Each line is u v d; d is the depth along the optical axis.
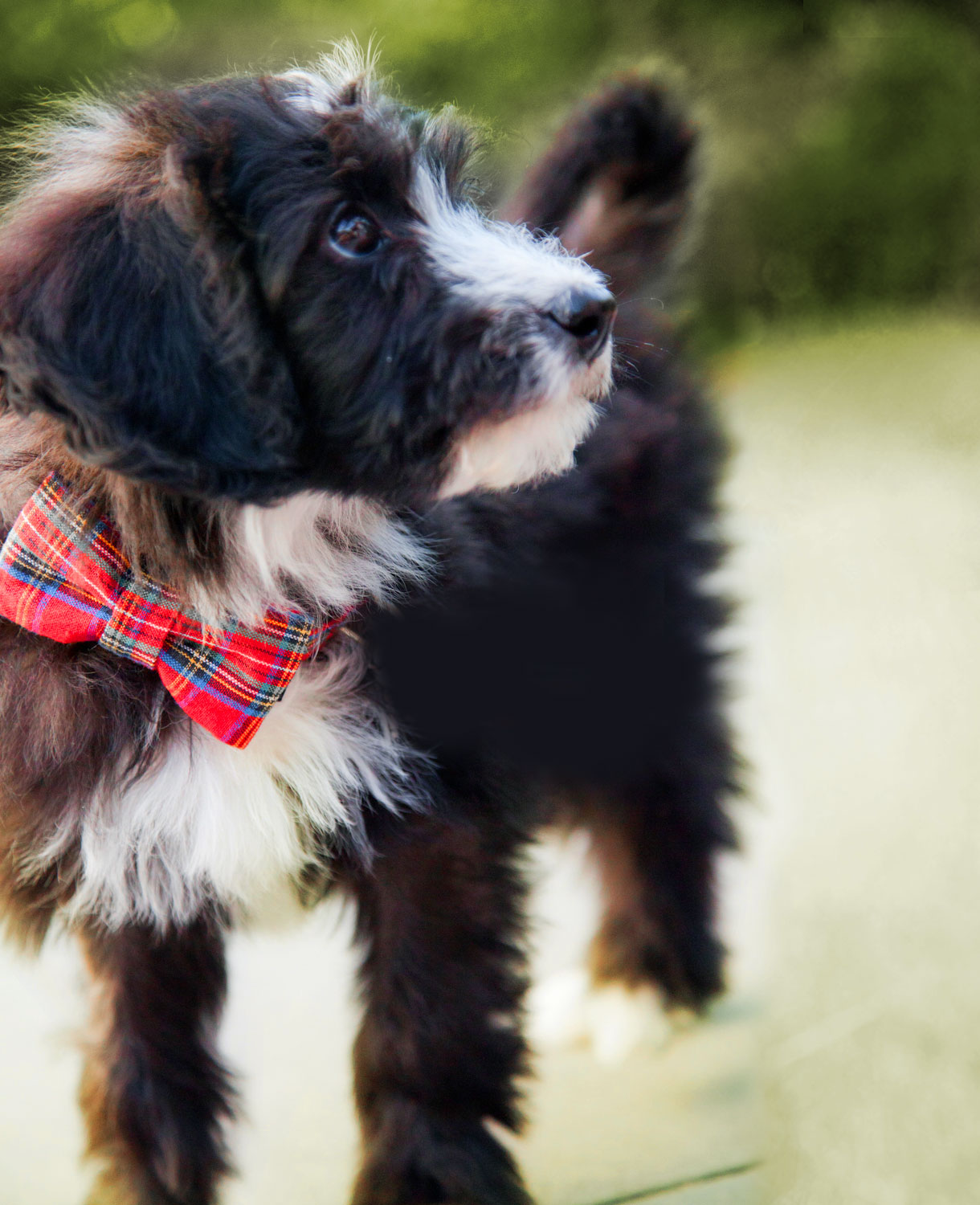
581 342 0.88
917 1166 0.94
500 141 1.08
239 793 0.88
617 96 1.08
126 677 0.87
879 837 1.18
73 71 2.63
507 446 0.89
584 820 1.05
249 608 0.87
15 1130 0.98
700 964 1.06
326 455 0.87
